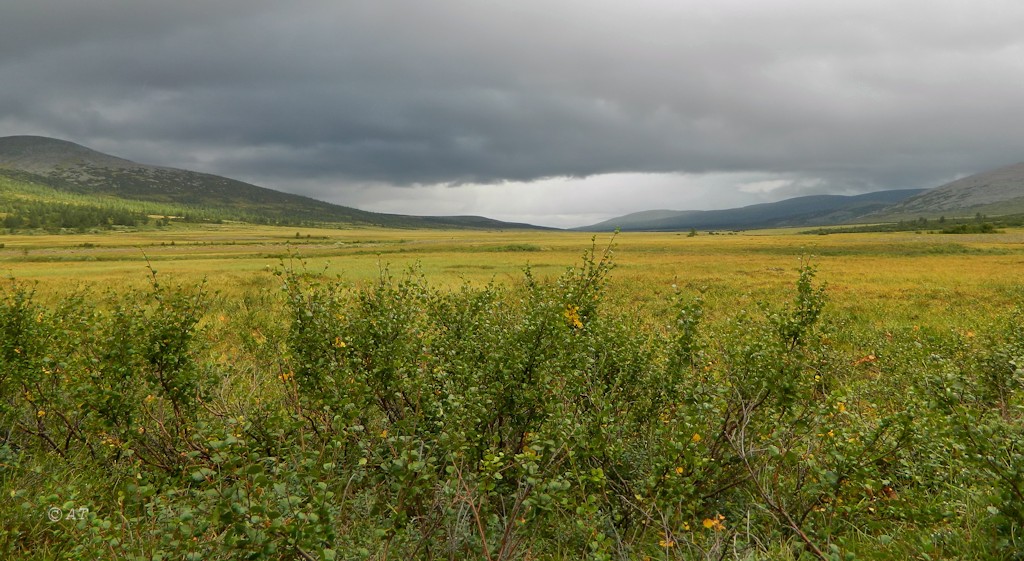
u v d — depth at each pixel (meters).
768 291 23.47
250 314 11.77
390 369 4.11
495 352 4.47
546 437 3.61
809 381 4.36
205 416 4.70
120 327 4.38
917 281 30.31
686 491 3.59
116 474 4.15
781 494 4.08
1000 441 3.31
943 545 3.36
